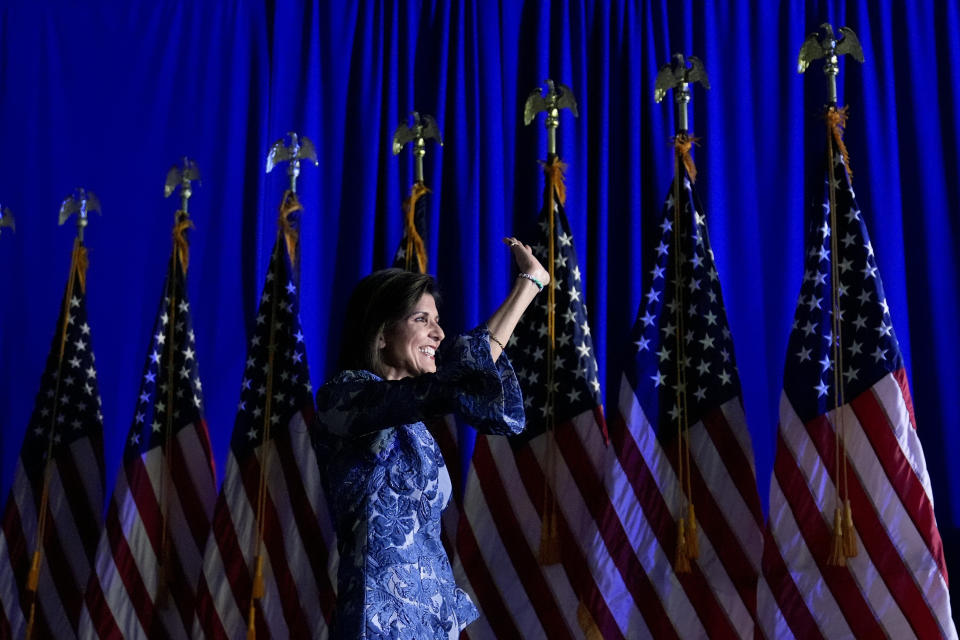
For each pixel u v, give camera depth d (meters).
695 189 9.07
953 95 9.48
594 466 8.78
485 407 4.07
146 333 9.71
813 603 7.97
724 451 8.54
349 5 9.92
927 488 8.02
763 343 9.23
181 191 9.55
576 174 9.48
